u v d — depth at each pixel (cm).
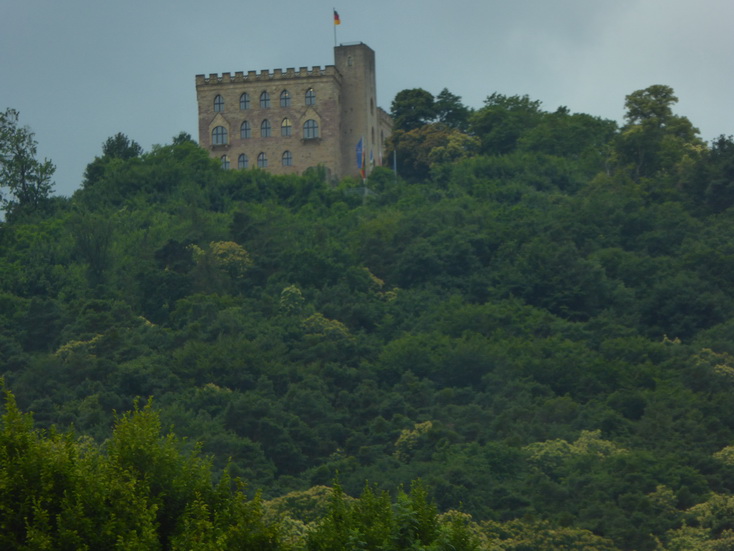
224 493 17588
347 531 17575
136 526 16125
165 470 17500
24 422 17600
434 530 17338
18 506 16200
